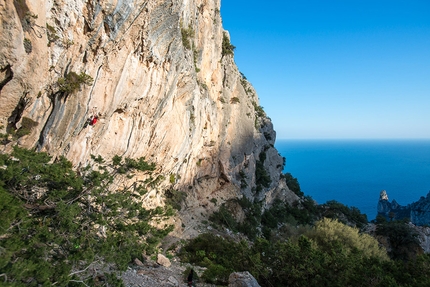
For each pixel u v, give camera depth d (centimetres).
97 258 1080
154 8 1572
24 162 961
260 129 6188
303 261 1670
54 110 1379
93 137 1719
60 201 988
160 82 2019
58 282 805
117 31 1445
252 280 1447
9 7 952
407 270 1689
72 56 1339
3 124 1206
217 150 4231
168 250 2388
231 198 4409
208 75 3753
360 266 1584
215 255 2222
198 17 3052
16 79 1109
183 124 2758
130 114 1958
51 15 1185
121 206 1285
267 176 5772
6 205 830
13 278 709
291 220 5669
